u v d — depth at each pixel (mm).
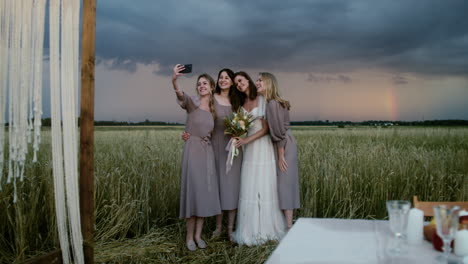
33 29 2281
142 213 3977
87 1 2605
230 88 3852
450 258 1280
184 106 3578
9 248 3170
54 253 2518
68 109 2500
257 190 3635
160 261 3258
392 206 1304
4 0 2172
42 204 3455
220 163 3766
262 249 3420
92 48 2631
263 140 3709
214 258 3338
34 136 2258
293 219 4098
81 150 2662
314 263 1344
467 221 1389
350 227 1769
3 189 3152
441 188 4527
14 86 2199
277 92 3652
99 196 4059
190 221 3568
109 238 3705
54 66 2432
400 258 1297
